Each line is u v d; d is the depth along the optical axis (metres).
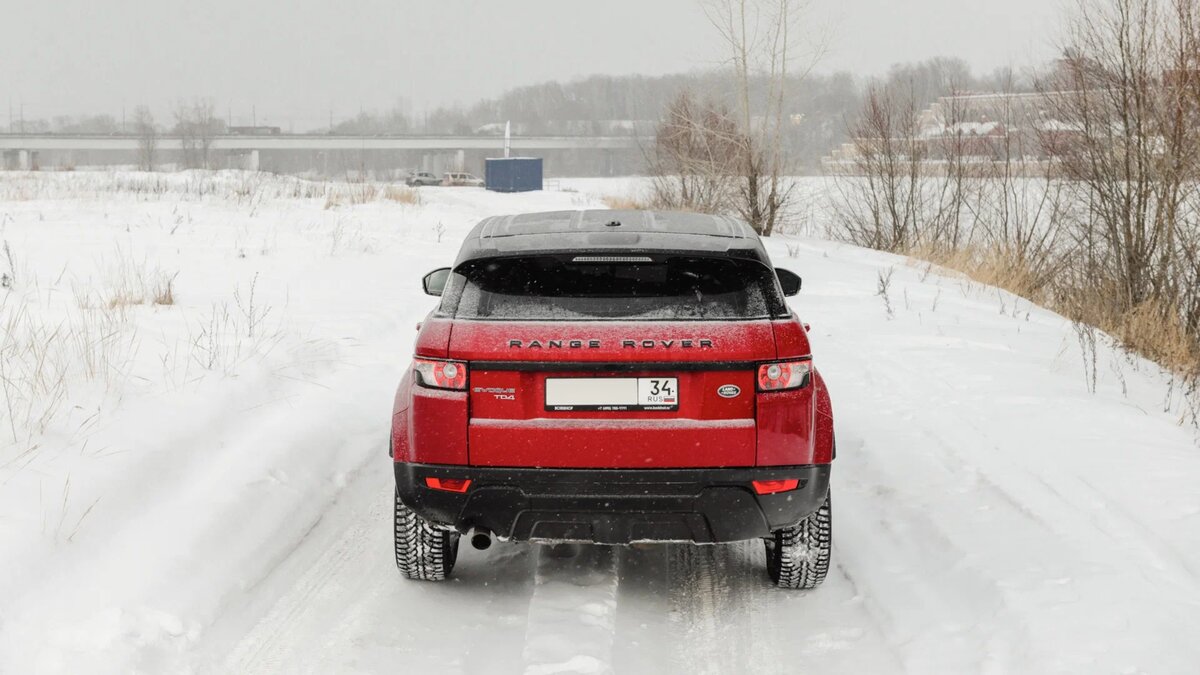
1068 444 6.45
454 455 4.00
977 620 4.18
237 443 6.31
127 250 15.93
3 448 5.39
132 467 5.48
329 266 15.22
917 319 11.71
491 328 4.00
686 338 3.94
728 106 25.64
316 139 155.00
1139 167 13.43
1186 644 3.80
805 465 4.05
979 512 5.37
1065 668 3.67
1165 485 5.61
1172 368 9.55
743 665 3.94
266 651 4.00
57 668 3.68
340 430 6.95
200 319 9.67
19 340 7.66
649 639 4.13
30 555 4.36
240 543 4.98
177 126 152.12
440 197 42.53
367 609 4.40
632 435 3.94
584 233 4.34
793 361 4.03
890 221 23.77
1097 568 4.51
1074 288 15.34
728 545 5.25
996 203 20.64
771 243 22.42
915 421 7.27
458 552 5.11
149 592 4.29
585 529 4.07
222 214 23.70
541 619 4.24
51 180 36.56
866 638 4.15
